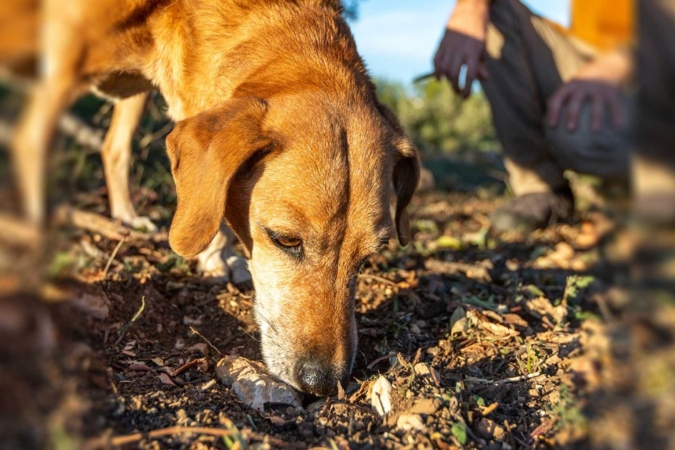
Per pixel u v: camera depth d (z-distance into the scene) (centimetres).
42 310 39
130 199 99
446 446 54
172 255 88
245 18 76
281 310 69
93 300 60
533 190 106
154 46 76
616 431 42
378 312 80
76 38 43
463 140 233
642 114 41
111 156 95
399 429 56
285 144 68
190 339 72
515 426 59
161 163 126
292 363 66
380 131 72
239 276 85
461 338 73
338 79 73
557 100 69
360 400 62
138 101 94
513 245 110
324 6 81
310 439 55
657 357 40
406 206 81
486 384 64
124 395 57
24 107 37
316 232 68
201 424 55
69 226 44
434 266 97
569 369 57
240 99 69
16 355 37
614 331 43
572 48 84
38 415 38
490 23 91
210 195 66
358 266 71
